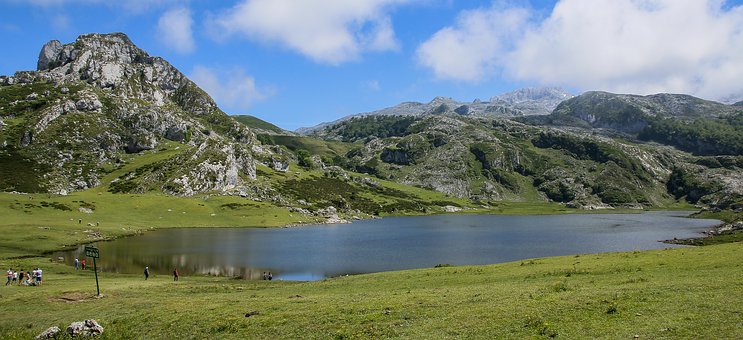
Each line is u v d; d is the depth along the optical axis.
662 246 134.25
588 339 24.06
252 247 130.25
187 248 124.00
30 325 38.03
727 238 139.75
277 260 108.38
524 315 29.70
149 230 162.25
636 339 23.22
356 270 96.25
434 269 64.81
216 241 141.25
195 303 43.03
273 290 54.41
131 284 61.91
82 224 144.88
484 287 43.47
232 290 56.41
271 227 193.38
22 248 104.81
